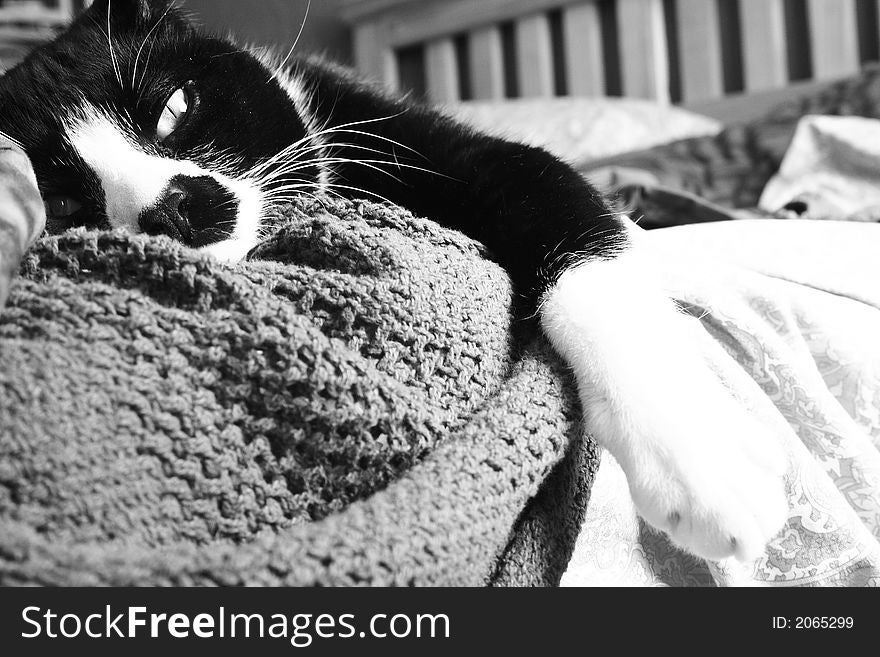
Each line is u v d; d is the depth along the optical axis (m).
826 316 0.75
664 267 0.75
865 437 0.70
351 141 0.90
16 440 0.40
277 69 0.97
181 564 0.40
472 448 0.50
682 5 2.44
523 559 0.56
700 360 0.65
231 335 0.50
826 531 0.65
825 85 2.20
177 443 0.46
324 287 0.56
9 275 0.46
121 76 0.81
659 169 1.73
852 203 1.33
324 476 0.50
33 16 2.19
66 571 0.37
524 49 2.70
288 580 0.40
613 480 0.69
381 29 2.91
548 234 0.74
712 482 0.55
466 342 0.58
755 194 1.64
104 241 0.54
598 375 0.62
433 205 0.83
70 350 0.45
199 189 0.79
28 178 0.55
